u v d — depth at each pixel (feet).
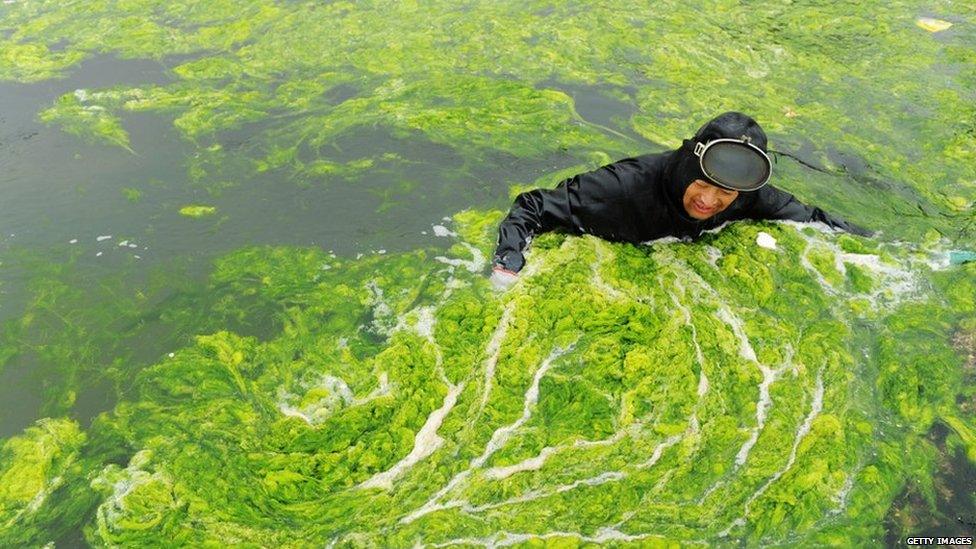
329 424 9.67
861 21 20.33
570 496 8.77
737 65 18.15
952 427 9.64
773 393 10.01
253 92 16.62
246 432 9.62
